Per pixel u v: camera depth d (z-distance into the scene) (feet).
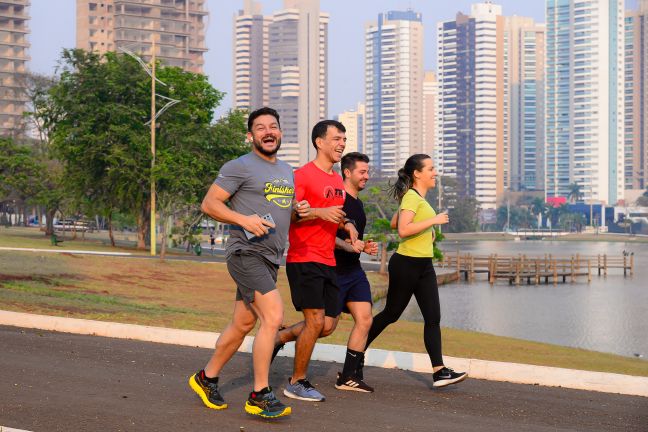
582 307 144.66
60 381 24.57
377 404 22.90
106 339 35.14
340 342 50.93
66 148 181.57
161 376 26.07
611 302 156.15
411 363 29.73
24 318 39.37
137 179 176.76
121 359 29.32
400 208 25.25
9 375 25.20
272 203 19.99
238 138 186.70
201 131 181.27
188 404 21.74
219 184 19.72
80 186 185.47
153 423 19.54
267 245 19.92
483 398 24.41
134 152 178.60
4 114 593.42
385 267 169.37
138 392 23.24
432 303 25.18
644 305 149.69
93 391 23.21
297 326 24.52
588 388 26.73
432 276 25.32
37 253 118.52
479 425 20.76
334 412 21.56
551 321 120.37
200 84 194.29
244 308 20.53
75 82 185.06
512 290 188.55
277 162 20.51
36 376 25.21
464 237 651.25
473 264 227.20
